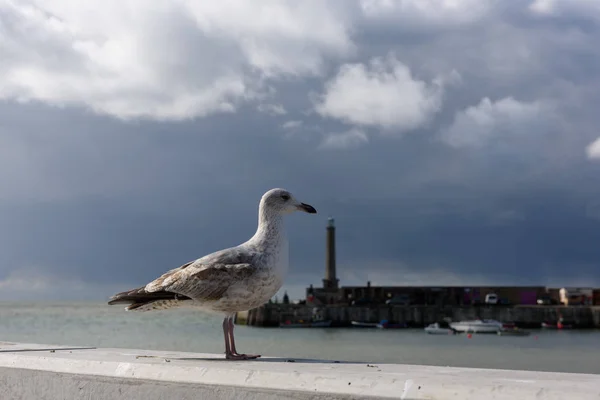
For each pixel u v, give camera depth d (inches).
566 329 3816.4
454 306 4062.5
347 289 4443.9
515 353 2352.4
